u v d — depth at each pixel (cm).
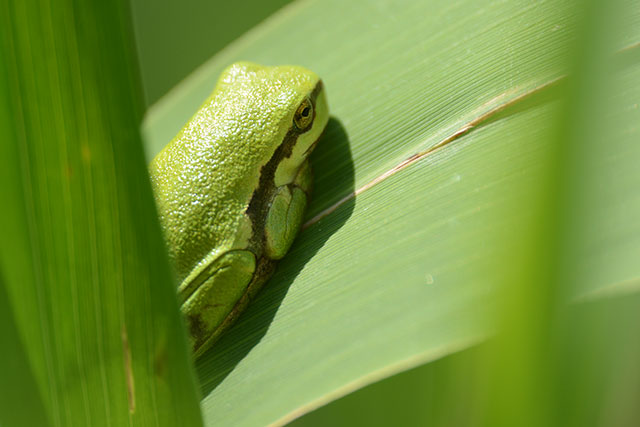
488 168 27
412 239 27
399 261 27
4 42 23
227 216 28
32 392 25
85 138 25
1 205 25
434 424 28
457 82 28
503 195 27
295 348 27
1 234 25
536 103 27
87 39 24
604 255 26
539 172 17
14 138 25
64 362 25
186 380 25
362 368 26
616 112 27
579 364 21
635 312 26
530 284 18
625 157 26
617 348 26
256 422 27
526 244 18
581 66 16
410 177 28
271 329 28
